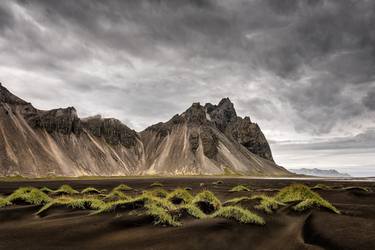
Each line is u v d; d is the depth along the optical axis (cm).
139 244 1272
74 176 18988
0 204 2347
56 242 1298
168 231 1462
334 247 1214
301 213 1942
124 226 1559
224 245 1282
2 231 1507
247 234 1446
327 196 3775
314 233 1417
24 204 2442
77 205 2164
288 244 1314
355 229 1452
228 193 4316
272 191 4572
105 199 2658
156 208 1809
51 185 7606
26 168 16900
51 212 2038
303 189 2712
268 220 1762
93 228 1521
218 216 1745
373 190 5275
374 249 1172
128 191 4750
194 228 1503
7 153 16725
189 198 2619
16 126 19288
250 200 2383
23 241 1316
